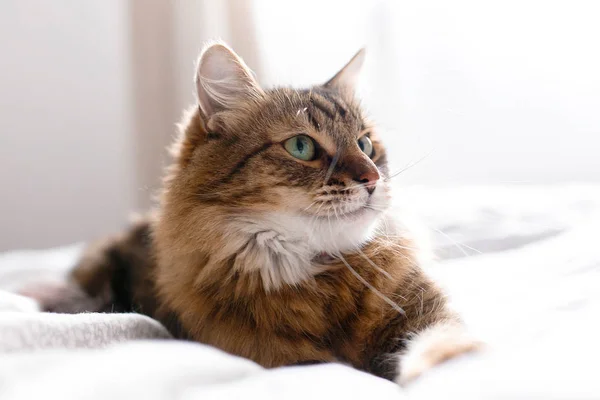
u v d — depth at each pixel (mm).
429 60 901
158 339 419
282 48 956
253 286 447
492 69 878
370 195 470
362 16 939
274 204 459
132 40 991
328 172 462
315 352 432
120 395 304
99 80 1213
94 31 1202
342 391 321
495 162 884
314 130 481
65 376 316
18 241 1197
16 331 356
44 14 1181
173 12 975
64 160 1211
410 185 574
